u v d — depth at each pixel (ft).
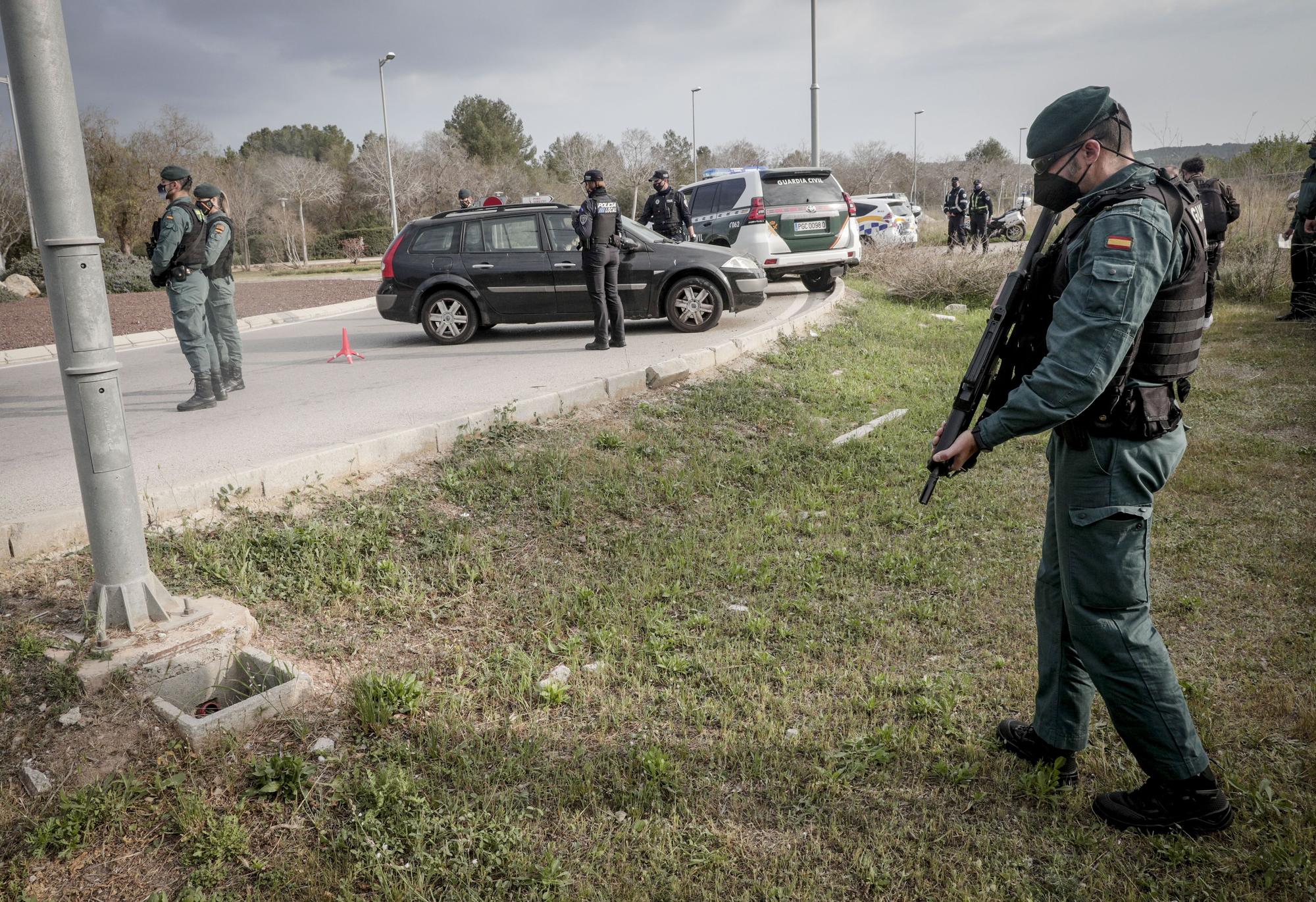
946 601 13.97
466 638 12.85
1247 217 50.21
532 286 34.96
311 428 21.93
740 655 12.39
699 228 49.98
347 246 162.20
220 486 15.72
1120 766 9.72
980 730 10.49
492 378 27.78
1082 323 7.64
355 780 9.36
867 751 9.93
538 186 203.10
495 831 8.63
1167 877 8.05
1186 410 24.26
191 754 9.71
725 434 22.62
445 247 35.45
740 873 8.25
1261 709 10.52
